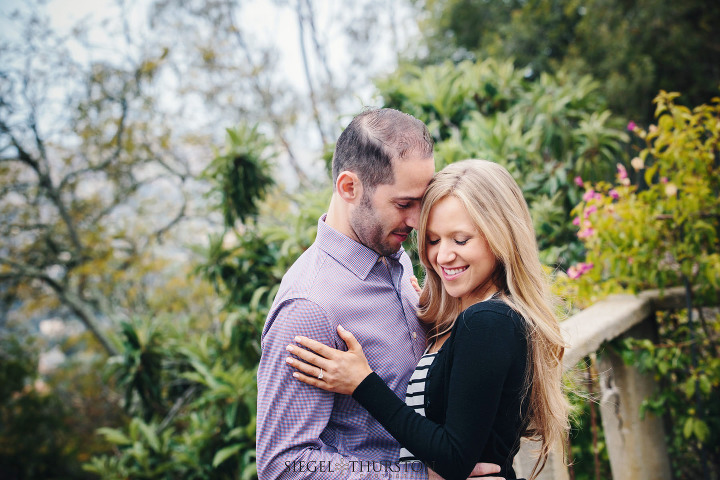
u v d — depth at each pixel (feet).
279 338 4.23
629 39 33.73
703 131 9.06
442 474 3.86
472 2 40.65
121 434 14.92
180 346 14.69
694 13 34.65
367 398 4.08
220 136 30.63
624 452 8.32
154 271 33.91
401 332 4.72
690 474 9.07
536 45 36.81
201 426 13.00
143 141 30.96
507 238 4.24
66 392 42.11
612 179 11.61
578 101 12.48
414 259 8.84
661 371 7.95
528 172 11.72
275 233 11.43
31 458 36.68
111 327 37.58
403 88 12.22
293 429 4.09
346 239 4.59
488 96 12.76
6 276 31.50
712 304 8.46
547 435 4.34
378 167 4.34
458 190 4.29
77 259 32.07
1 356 39.37
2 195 31.63
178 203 34.63
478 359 3.88
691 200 8.21
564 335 6.56
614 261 8.63
